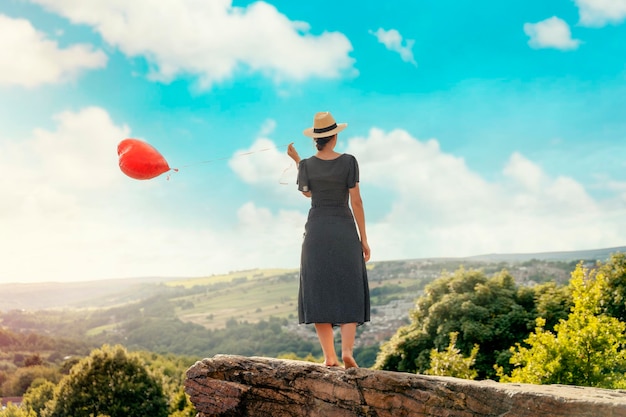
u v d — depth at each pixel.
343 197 5.68
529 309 33.59
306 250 5.62
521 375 12.85
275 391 5.36
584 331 12.22
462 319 32.34
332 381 5.07
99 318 115.38
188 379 5.77
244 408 5.52
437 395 4.55
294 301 120.06
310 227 5.64
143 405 47.72
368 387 4.87
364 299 5.55
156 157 5.98
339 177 5.62
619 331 12.39
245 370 5.56
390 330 71.62
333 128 5.74
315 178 5.67
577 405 3.93
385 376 4.83
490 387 4.38
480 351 31.69
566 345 12.29
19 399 76.56
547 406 4.05
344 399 4.97
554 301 31.47
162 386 51.44
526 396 4.16
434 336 34.09
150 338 101.25
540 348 12.60
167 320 106.62
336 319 5.39
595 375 12.02
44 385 57.22
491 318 32.53
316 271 5.51
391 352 35.53
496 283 34.72
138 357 51.03
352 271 5.49
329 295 5.44
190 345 93.69
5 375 83.25
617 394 4.23
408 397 4.68
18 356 91.12
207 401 5.64
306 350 86.50
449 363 18.86
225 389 5.54
